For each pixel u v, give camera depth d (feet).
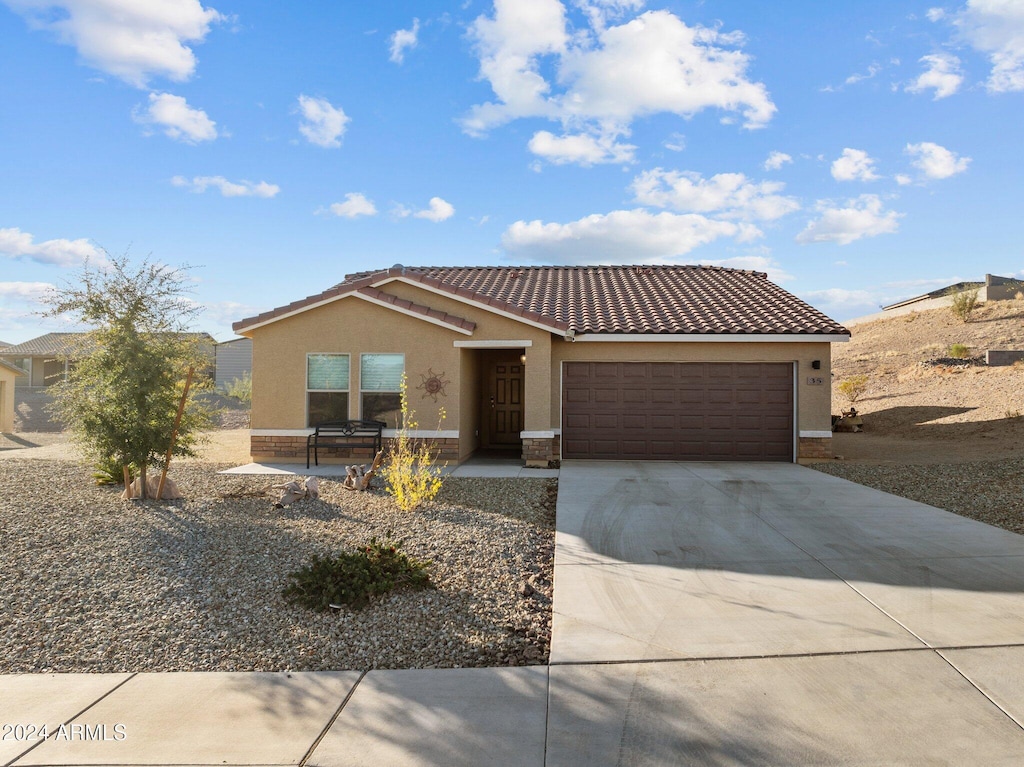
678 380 50.98
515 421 59.67
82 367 31.73
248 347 142.72
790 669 14.71
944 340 114.01
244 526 27.12
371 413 48.34
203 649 16.21
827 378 49.52
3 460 46.83
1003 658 15.08
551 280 65.72
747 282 64.23
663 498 34.27
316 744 11.99
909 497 34.68
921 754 11.52
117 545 24.07
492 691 14.01
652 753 11.67
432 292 48.85
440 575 21.44
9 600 18.89
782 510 31.22
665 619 17.69
